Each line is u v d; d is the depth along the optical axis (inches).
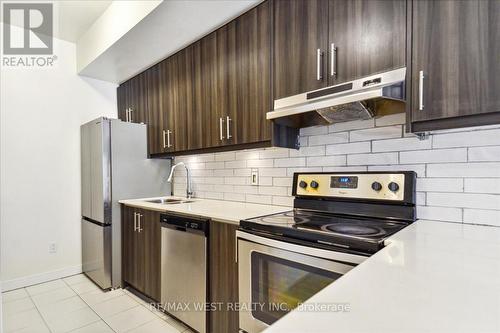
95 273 109.8
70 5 94.0
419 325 16.6
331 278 44.6
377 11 52.7
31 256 110.0
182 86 97.5
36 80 112.5
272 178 85.7
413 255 32.1
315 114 69.2
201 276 72.6
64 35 115.3
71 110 121.1
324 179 68.5
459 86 43.3
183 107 97.2
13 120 107.3
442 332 15.9
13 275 105.7
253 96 74.3
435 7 45.9
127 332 76.9
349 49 56.4
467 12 42.6
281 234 52.9
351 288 22.5
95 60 107.2
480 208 51.3
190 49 94.0
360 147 67.7
